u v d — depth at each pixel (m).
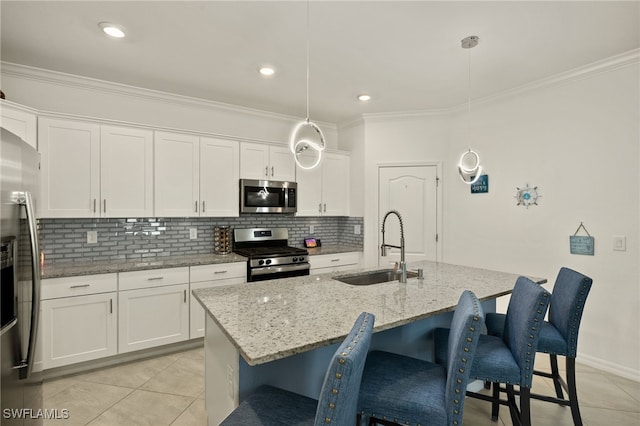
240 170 3.72
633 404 2.32
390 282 2.27
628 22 2.22
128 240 3.37
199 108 3.79
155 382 2.60
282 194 3.98
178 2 2.01
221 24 2.25
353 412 1.09
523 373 1.57
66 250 3.08
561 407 2.28
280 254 3.68
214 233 3.87
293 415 1.22
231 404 1.51
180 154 3.36
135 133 3.12
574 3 2.02
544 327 2.10
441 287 2.13
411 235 4.25
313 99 3.74
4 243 1.41
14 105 2.50
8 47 2.55
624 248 2.71
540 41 2.47
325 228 4.77
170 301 3.08
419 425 1.27
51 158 2.74
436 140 4.16
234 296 1.89
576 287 1.92
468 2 2.01
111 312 2.81
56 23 2.23
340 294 1.94
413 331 2.08
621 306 2.73
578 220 2.99
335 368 0.92
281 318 1.52
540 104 3.26
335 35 2.40
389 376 1.44
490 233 3.70
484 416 2.15
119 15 2.14
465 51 2.63
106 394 2.43
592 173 2.90
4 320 1.43
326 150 4.40
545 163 3.23
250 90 3.45
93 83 3.17
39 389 1.80
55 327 2.60
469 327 1.22
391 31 2.34
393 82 3.26
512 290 1.97
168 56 2.70
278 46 2.55
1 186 1.38
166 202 3.28
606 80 2.81
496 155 3.64
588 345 2.92
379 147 4.34
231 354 1.52
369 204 4.37
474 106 3.84
